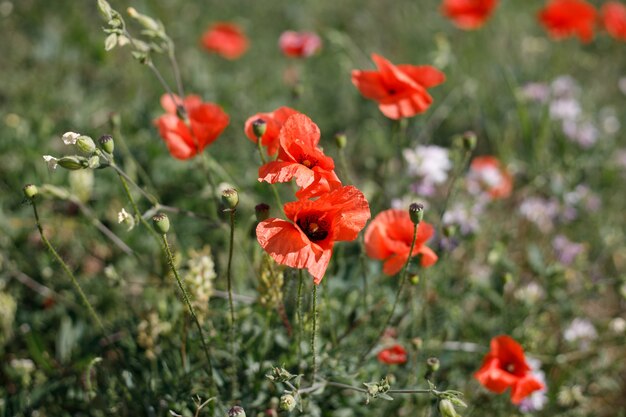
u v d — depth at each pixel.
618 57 1.68
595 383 0.96
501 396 0.89
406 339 0.88
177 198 1.02
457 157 0.95
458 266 1.00
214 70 1.45
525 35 1.73
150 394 0.81
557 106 1.24
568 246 1.04
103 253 1.00
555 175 1.10
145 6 1.51
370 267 0.91
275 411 0.79
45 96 1.18
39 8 1.54
